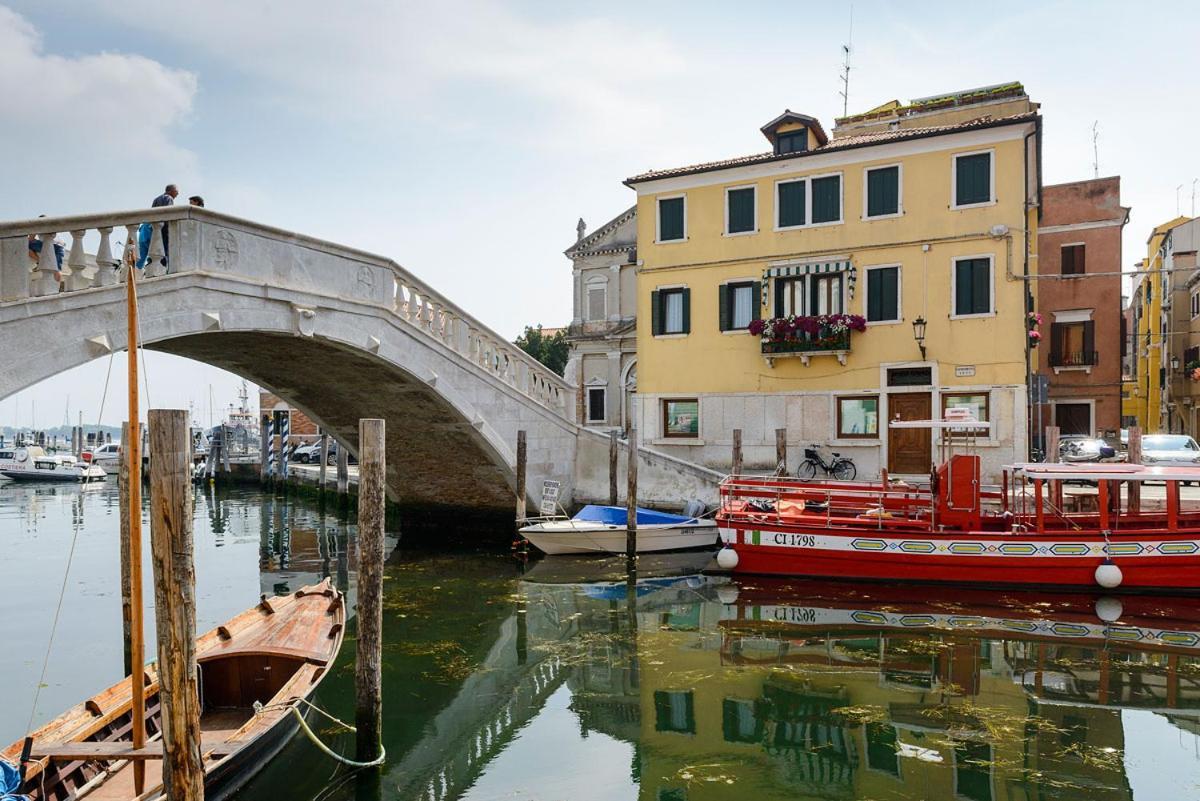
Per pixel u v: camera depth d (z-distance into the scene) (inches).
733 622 417.1
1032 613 420.2
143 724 207.9
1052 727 276.5
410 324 542.0
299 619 345.1
